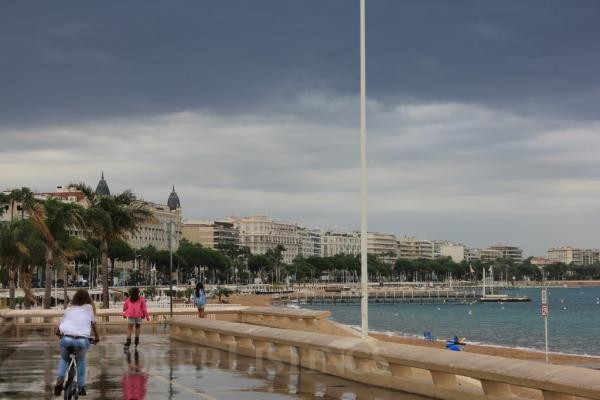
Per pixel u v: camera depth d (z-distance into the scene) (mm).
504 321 124312
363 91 21453
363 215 21078
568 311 168625
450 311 172500
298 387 17359
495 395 14062
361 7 21734
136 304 26875
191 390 16906
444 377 15570
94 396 16031
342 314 155500
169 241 40062
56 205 63375
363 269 21016
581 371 12258
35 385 17562
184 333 30297
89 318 15195
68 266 63500
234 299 179875
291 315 33156
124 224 62781
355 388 17172
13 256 67750
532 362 13453
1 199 96125
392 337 66938
